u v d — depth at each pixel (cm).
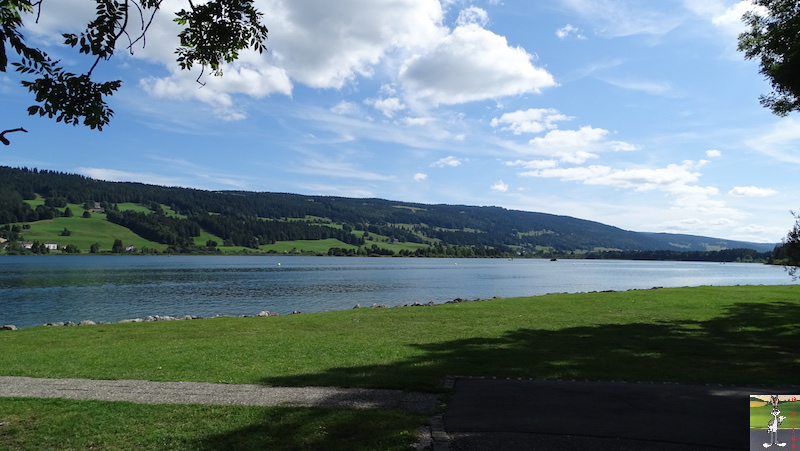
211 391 823
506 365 1009
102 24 580
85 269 8856
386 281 6712
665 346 1224
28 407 742
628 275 9794
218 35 745
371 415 683
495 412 700
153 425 660
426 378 897
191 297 4328
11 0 497
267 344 1308
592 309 2053
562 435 611
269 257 18812
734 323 1617
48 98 553
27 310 3394
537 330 1509
